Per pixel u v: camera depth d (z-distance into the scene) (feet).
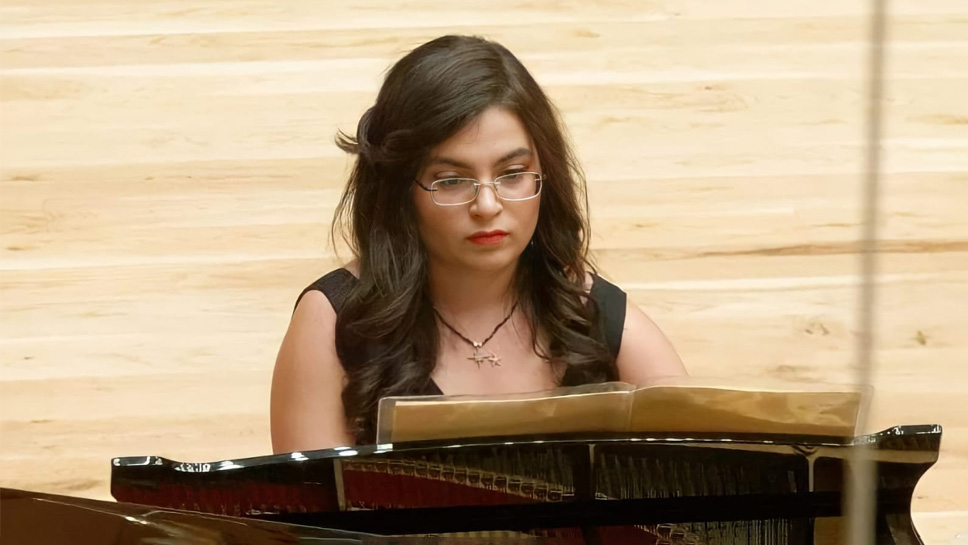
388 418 11.69
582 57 31.73
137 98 31.19
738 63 31.78
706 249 29.07
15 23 32.37
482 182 15.03
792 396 11.43
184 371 27.07
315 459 11.86
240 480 11.93
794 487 11.94
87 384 26.61
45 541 10.55
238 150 30.19
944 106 30.58
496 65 15.03
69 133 30.48
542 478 11.98
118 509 10.91
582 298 16.84
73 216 29.48
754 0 33.53
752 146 30.71
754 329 27.66
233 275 28.27
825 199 30.07
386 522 12.19
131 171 29.89
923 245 28.09
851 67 31.60
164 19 32.42
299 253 28.86
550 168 15.71
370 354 16.15
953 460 24.93
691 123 30.83
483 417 11.68
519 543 12.05
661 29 32.94
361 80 30.86
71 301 27.91
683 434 11.84
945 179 29.48
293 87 31.24
